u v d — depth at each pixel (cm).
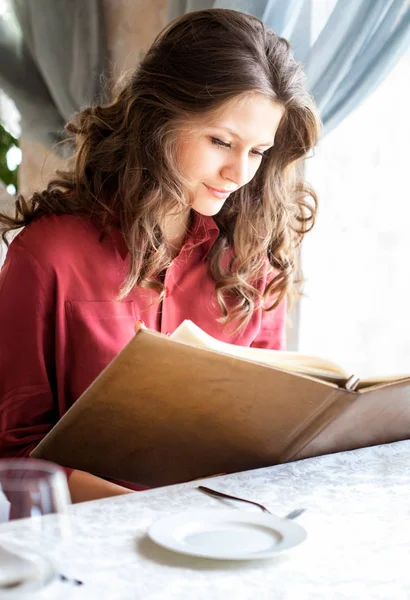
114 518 105
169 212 172
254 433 134
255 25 167
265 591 84
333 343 322
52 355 165
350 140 316
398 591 85
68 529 71
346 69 280
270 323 196
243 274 186
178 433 135
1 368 161
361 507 112
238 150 163
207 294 184
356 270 319
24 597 67
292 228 202
